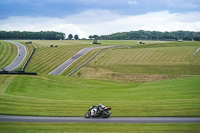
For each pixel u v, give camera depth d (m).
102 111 21.69
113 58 101.88
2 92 42.72
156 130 17.27
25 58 114.69
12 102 31.64
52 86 53.59
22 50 135.75
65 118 22.27
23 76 61.34
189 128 17.42
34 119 22.25
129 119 20.86
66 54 118.38
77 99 35.41
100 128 18.33
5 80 55.31
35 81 56.62
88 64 94.75
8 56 119.38
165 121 19.70
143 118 21.03
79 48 136.00
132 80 70.75
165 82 47.50
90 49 130.50
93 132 17.44
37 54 121.50
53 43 180.50
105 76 77.44
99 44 170.88
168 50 110.50
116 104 27.73
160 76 72.25
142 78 71.75
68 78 66.56
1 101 32.25
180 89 36.94
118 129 17.89
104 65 91.44
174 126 18.08
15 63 105.62
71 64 98.19
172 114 21.58
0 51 130.00
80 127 18.88
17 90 46.38
